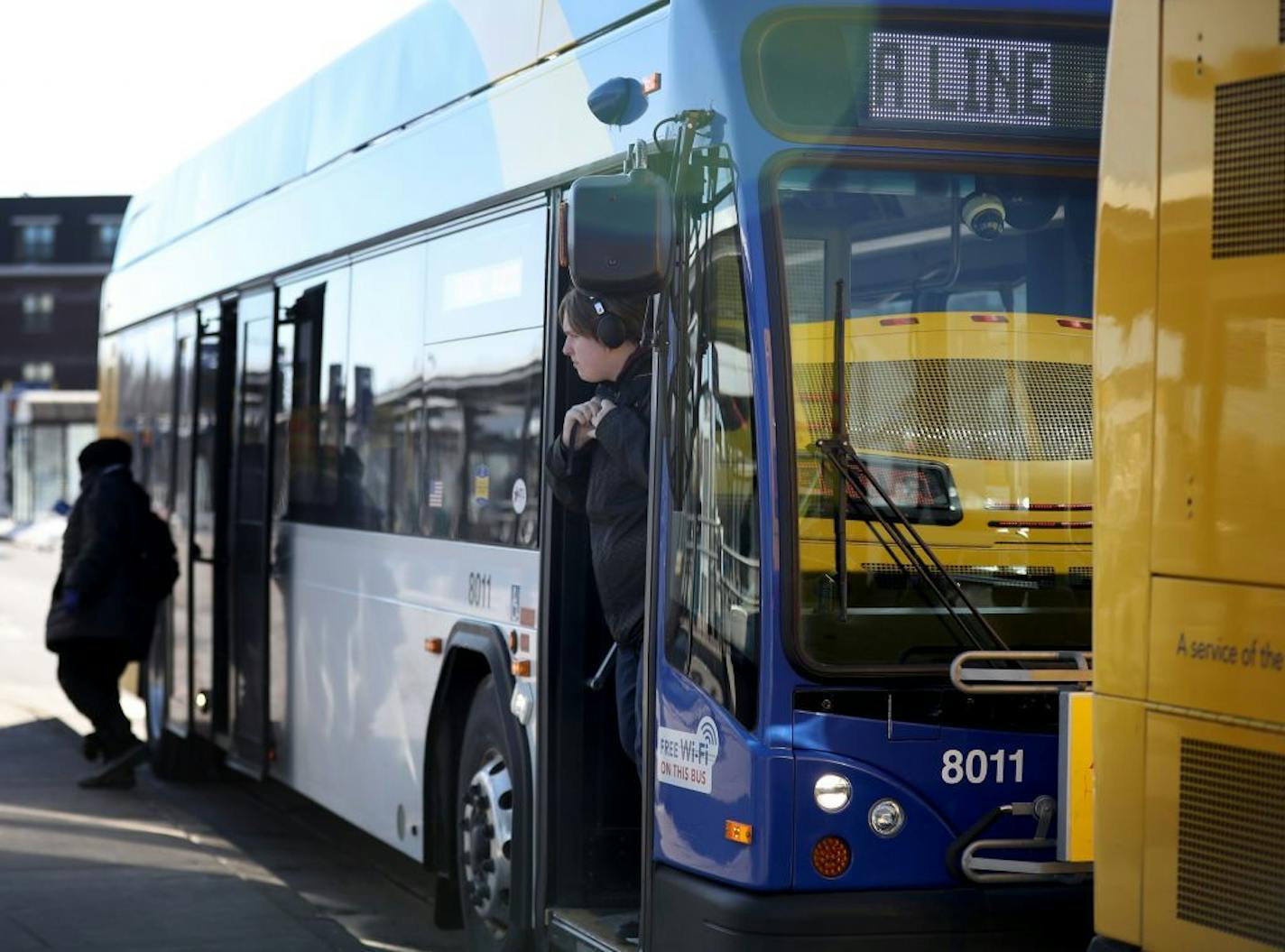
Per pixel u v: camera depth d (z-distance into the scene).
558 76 6.27
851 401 5.01
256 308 9.82
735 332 5.02
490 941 6.52
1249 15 3.79
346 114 8.55
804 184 5.04
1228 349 3.79
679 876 5.14
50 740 12.95
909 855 4.91
